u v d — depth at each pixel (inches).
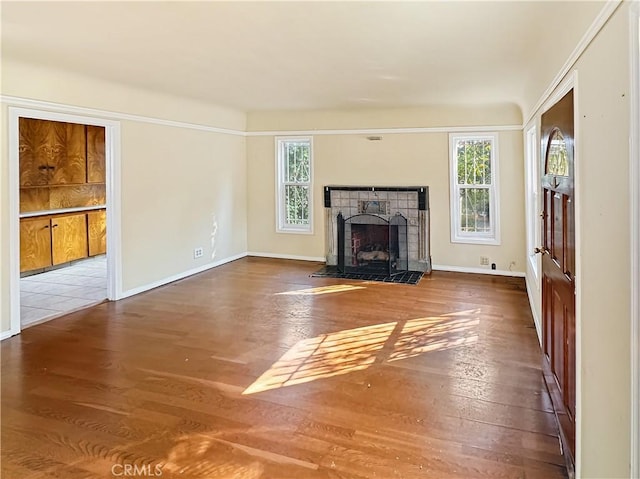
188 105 236.4
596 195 67.2
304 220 287.9
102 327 165.5
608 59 60.8
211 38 122.3
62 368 130.3
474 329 160.6
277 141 285.6
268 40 124.5
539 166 140.5
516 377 122.3
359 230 266.8
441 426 99.3
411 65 153.0
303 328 163.5
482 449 90.8
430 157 254.1
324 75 168.9
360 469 85.1
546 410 105.3
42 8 100.6
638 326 51.4
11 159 154.6
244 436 96.3
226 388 118.0
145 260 215.0
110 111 190.2
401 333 157.6
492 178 244.7
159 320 173.2
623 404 56.6
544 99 122.2
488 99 219.3
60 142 261.4
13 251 156.8
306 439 95.0
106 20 108.5
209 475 83.6
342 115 268.2
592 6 68.7
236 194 286.0
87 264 283.0
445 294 207.6
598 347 67.1
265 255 297.4
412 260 256.5
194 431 98.3
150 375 125.8
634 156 51.3
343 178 272.7
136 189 207.5
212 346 146.9
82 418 103.5
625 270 55.1
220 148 267.6
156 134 217.6
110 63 150.7
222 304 193.9
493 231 246.8
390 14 103.8
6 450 91.3
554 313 105.3
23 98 155.9
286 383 120.6
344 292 212.5
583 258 75.3
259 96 215.8
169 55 140.6
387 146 261.9
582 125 75.4
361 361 134.4
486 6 98.8
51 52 136.7
